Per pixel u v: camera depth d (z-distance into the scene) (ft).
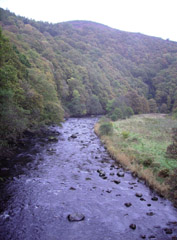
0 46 52.95
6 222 26.48
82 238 24.25
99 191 37.06
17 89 66.85
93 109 252.21
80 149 66.95
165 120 157.69
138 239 24.39
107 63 427.33
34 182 39.34
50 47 294.66
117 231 25.77
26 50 191.21
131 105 240.12
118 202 33.24
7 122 51.29
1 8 321.93
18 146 64.34
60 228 25.91
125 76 423.64
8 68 55.31
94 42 538.47
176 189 32.42
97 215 29.25
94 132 103.91
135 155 58.03
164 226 27.20
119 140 77.61
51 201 32.58
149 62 509.76
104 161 55.36
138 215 29.66
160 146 69.56
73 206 31.40
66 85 225.35
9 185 37.19
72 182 40.47
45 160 53.47
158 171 46.70
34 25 423.23
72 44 436.35
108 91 308.19
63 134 93.45
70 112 212.02
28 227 25.77
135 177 44.88
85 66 327.26
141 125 124.67
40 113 87.15
